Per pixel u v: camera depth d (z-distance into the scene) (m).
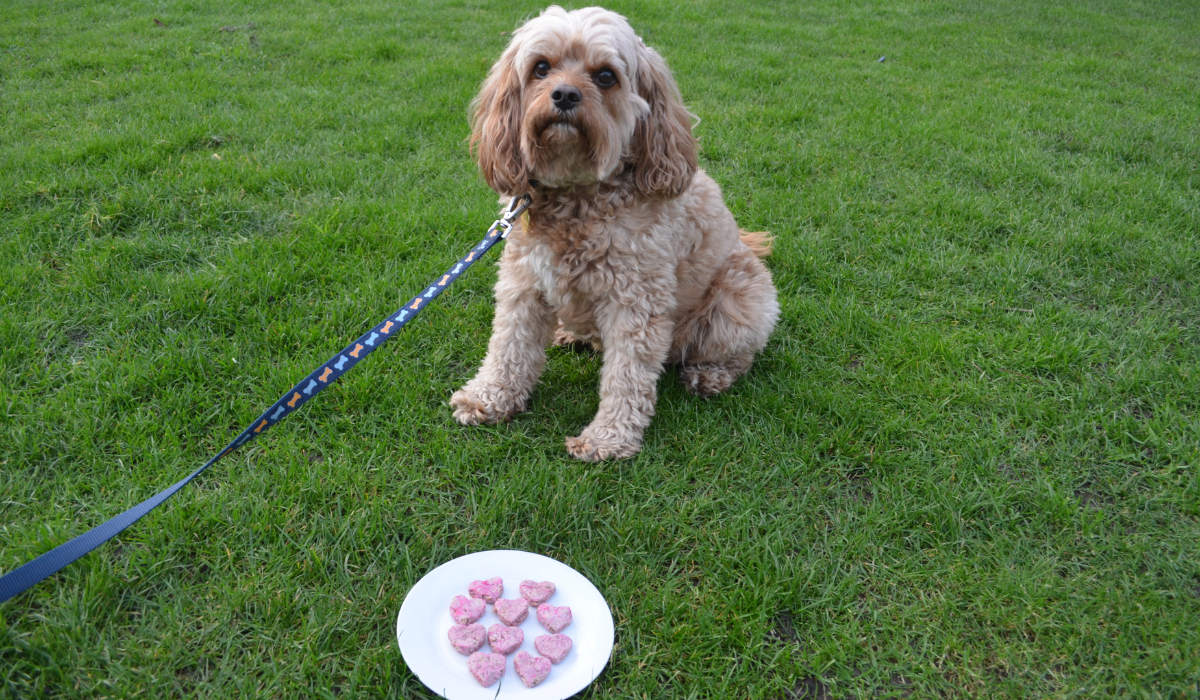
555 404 1.10
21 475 0.88
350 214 1.44
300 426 0.99
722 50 2.76
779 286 1.37
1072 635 0.79
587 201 0.95
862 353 1.21
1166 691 0.74
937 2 3.89
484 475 0.95
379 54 2.48
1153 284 1.38
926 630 0.80
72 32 2.60
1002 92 2.43
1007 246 1.49
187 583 0.79
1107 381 1.14
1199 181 1.78
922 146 1.90
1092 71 2.77
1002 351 1.21
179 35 2.57
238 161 1.62
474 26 2.93
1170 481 0.97
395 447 0.98
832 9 3.64
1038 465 1.00
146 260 1.29
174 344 1.09
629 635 0.77
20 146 1.63
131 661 0.71
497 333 1.04
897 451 1.02
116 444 0.93
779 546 0.87
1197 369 1.14
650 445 1.02
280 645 0.74
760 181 1.72
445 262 1.33
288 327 1.14
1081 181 1.72
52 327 1.11
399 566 0.83
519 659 0.72
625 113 0.91
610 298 0.98
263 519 0.85
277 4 3.08
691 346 1.13
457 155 1.76
